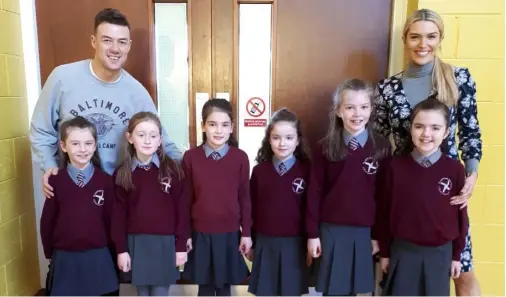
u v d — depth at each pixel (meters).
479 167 1.87
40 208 2.10
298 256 1.62
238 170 1.63
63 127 1.53
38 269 2.13
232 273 1.64
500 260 1.92
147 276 1.56
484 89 1.82
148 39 1.96
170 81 2.03
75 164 1.55
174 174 1.59
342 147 1.55
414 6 1.85
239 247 1.66
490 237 1.91
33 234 2.10
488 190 1.88
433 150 1.47
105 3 1.95
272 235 1.60
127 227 1.57
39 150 1.62
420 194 1.46
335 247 1.55
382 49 1.95
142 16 1.95
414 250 1.47
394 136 1.64
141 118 1.54
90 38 1.97
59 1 1.95
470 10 1.77
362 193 1.53
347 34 1.95
